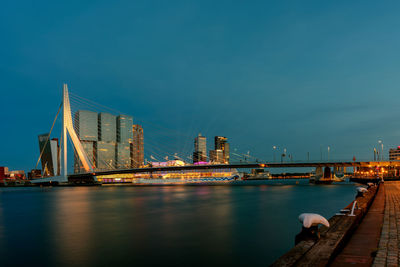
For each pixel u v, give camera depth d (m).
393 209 19.08
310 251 7.55
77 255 22.23
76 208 58.41
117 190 145.38
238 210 49.06
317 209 49.53
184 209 51.94
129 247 24.06
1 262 21.05
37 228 34.78
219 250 22.62
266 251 22.27
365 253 8.73
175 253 22.06
